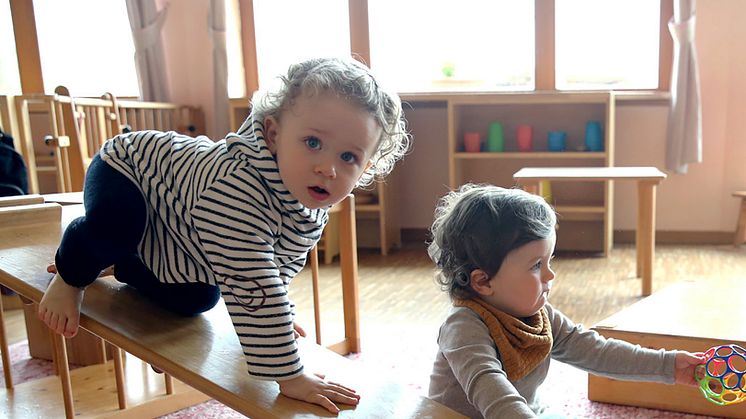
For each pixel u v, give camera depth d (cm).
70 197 168
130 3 376
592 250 340
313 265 189
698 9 327
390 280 290
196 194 83
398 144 89
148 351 89
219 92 370
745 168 331
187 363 86
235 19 387
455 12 365
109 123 311
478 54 366
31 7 391
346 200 191
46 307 91
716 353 97
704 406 152
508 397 82
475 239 94
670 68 343
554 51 350
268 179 80
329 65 81
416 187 376
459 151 357
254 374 79
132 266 102
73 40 405
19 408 155
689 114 322
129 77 411
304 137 78
